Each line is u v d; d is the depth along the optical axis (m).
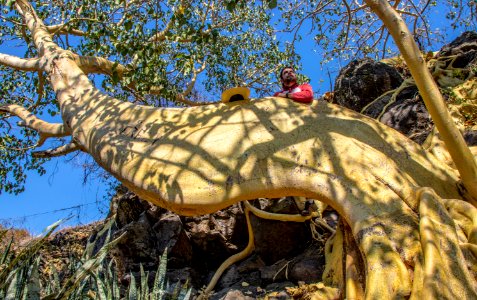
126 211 8.30
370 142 5.70
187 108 6.29
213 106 6.21
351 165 5.32
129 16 6.59
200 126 5.93
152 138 5.98
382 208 4.93
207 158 5.55
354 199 5.06
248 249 7.53
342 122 5.82
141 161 5.77
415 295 4.19
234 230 7.86
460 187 5.64
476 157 6.05
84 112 6.79
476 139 6.68
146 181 5.61
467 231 4.70
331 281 5.88
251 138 5.64
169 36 6.70
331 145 5.52
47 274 7.88
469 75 7.94
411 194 5.02
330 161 5.39
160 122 6.16
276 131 5.70
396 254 4.56
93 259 4.26
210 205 5.35
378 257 4.56
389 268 4.46
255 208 7.53
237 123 5.84
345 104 8.80
